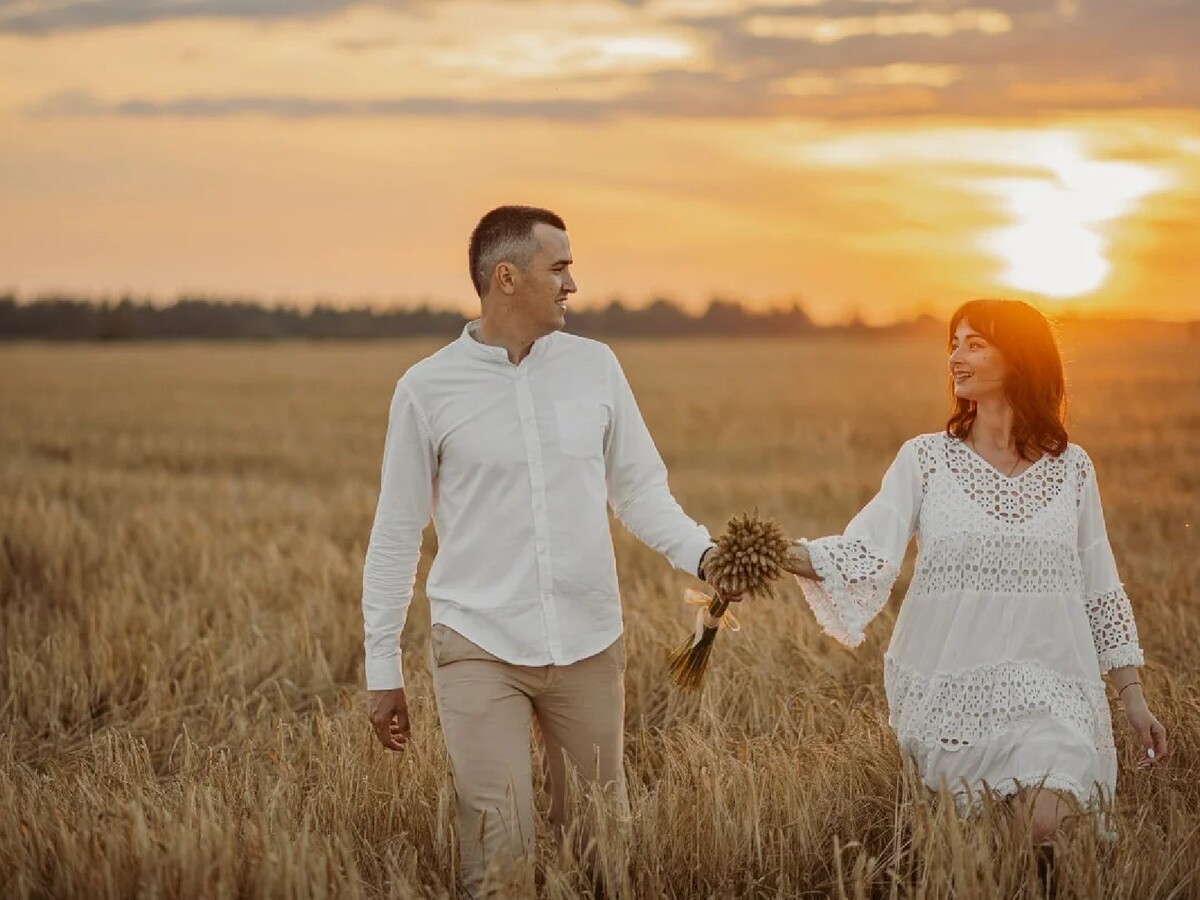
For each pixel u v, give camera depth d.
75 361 60.94
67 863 3.68
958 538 3.84
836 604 3.84
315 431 26.86
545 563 3.69
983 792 3.70
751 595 3.83
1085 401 29.97
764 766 4.34
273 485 17.50
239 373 52.00
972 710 3.81
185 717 5.78
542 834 4.03
